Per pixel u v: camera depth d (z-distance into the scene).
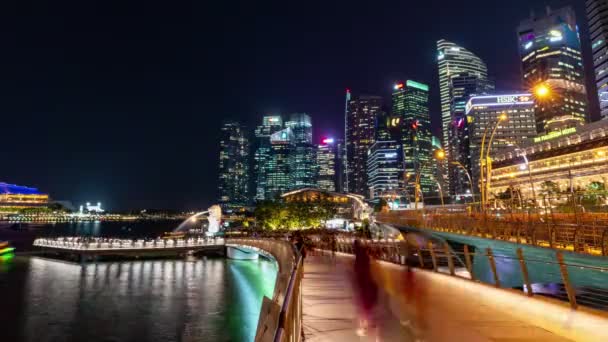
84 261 71.31
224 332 31.34
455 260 49.03
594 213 29.36
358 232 95.31
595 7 177.62
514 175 133.62
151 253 77.44
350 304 14.30
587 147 105.06
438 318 11.98
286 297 5.30
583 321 10.98
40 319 34.75
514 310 12.87
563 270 12.73
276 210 143.88
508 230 31.62
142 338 29.92
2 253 78.75
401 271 25.03
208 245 81.62
